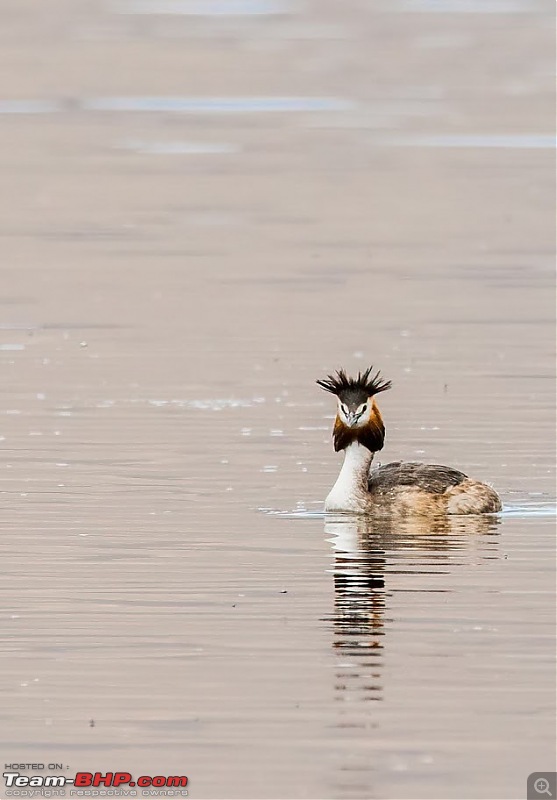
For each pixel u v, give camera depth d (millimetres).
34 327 36938
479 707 16344
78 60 79625
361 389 24031
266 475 25688
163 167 57375
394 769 15102
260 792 14711
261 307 38781
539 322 37344
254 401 30625
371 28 90688
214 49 83250
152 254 44750
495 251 45125
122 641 18172
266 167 57500
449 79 76000
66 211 50469
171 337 36000
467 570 20766
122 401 30578
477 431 28281
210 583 20219
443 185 54344
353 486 23734
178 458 26625
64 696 16656
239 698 16578
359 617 18906
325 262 43812
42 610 19203
